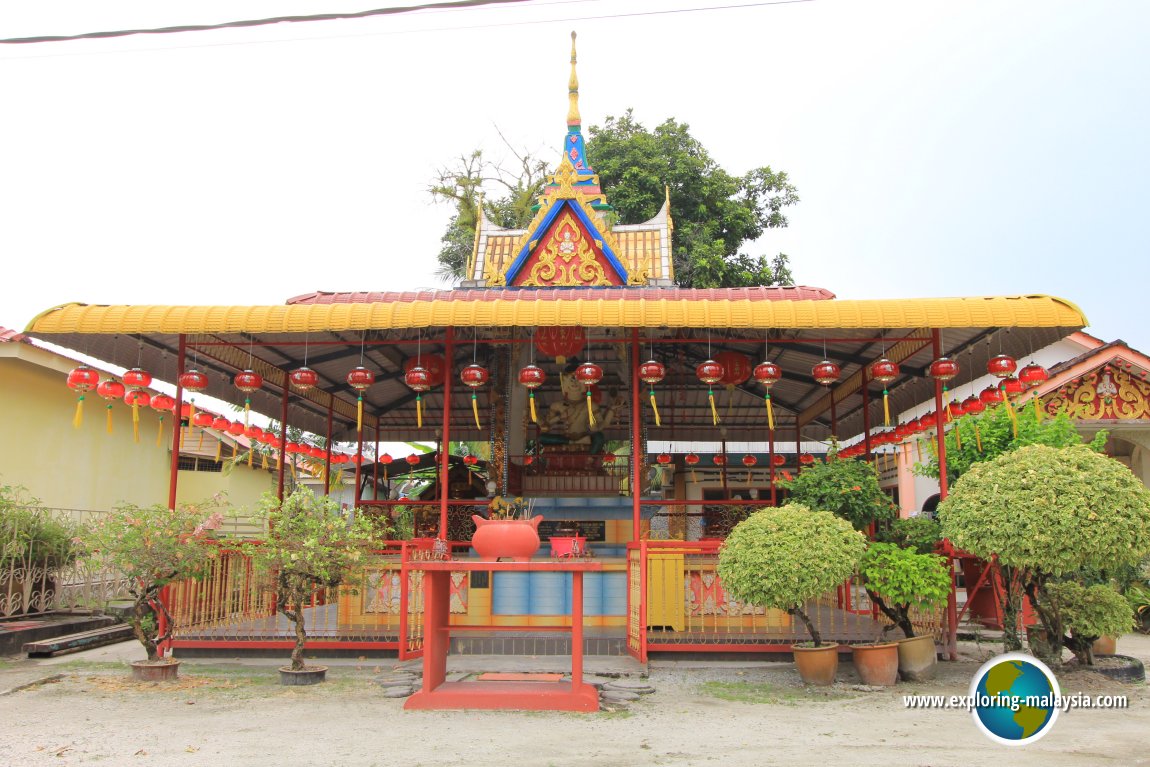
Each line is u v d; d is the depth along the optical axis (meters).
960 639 12.37
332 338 12.30
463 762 5.92
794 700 8.16
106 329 10.14
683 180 26.91
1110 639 10.15
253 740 6.54
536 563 7.88
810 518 8.90
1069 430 14.38
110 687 8.80
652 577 10.66
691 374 16.19
